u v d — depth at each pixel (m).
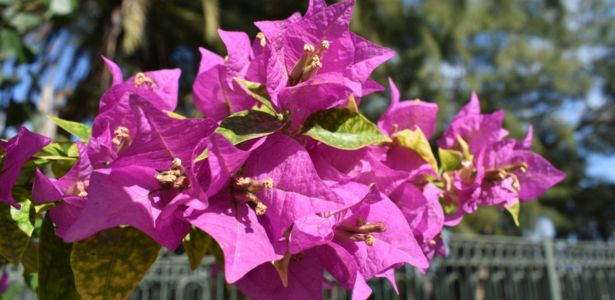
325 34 0.23
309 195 0.21
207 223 0.20
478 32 3.89
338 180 0.23
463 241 1.96
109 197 0.19
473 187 0.29
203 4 2.50
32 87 0.84
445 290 1.89
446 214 0.30
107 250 0.21
